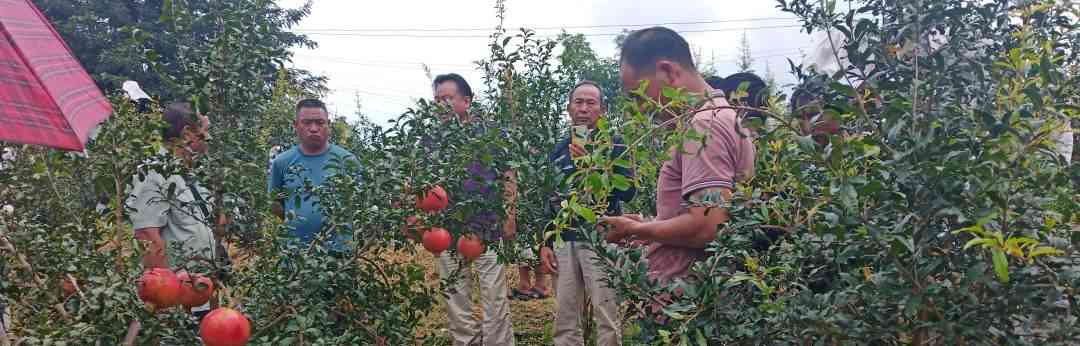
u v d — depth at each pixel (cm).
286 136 621
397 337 269
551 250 405
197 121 233
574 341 410
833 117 149
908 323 146
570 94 419
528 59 407
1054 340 144
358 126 624
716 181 210
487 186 311
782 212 172
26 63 169
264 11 241
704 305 170
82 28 2291
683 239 216
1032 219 138
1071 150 182
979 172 127
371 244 269
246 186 235
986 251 138
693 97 164
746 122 160
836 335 148
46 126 168
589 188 178
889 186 138
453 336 438
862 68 156
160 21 225
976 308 142
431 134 293
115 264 237
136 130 234
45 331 208
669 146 167
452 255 320
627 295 186
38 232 234
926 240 136
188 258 226
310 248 256
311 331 229
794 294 161
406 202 273
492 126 369
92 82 202
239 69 228
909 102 141
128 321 215
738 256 179
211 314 211
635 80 235
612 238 226
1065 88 143
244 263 278
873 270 155
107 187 235
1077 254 142
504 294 443
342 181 260
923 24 149
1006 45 158
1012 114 133
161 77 224
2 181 245
